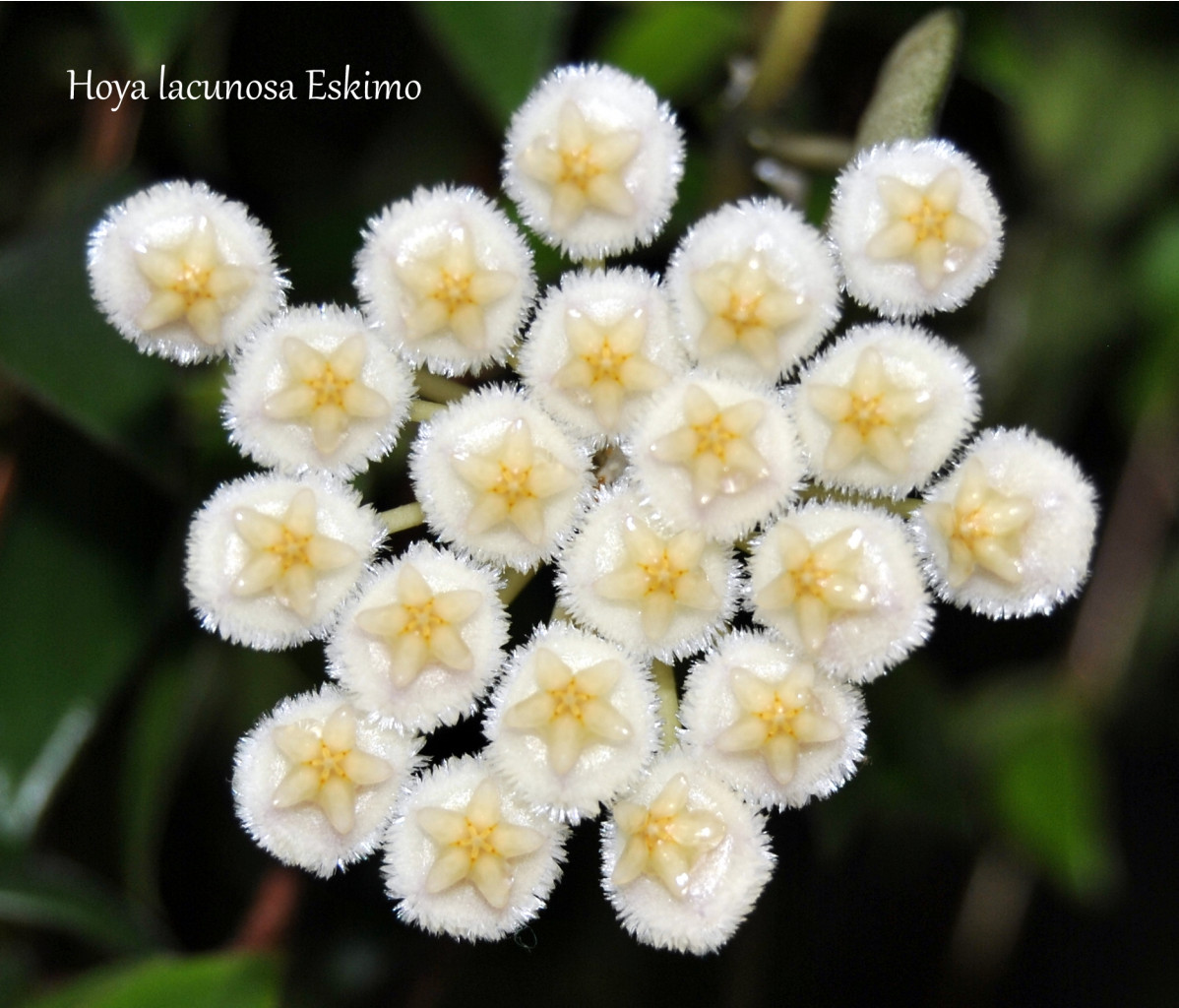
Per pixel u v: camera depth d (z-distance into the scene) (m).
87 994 0.13
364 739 0.11
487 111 0.12
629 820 0.11
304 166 0.13
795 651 0.11
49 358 0.12
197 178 0.13
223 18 0.13
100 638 0.13
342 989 0.13
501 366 0.12
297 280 0.13
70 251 0.12
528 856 0.11
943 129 0.13
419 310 0.11
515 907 0.11
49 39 0.13
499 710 0.11
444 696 0.11
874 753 0.13
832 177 0.13
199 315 0.12
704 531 0.11
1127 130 0.13
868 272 0.12
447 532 0.11
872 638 0.11
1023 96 0.13
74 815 0.13
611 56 0.13
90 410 0.12
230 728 0.13
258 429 0.12
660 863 0.11
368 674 0.11
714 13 0.13
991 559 0.11
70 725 0.13
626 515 0.11
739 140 0.13
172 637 0.13
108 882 0.13
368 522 0.12
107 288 0.12
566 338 0.12
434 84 0.13
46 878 0.13
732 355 0.11
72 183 0.13
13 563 0.13
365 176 0.13
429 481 0.11
